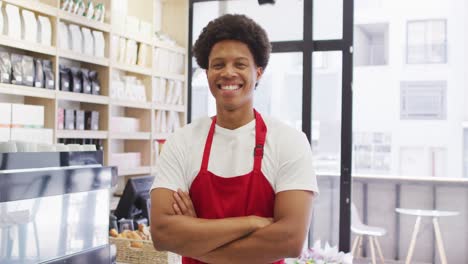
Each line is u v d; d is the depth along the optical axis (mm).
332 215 5105
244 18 1414
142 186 3240
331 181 5102
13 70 3426
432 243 6207
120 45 4527
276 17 5312
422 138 7332
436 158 7297
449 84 7199
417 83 7305
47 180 1700
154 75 4969
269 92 5324
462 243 6105
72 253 1815
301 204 1399
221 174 1437
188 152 1490
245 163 1432
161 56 5121
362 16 7434
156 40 4992
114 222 2885
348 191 4965
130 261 2578
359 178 6465
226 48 1395
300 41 5113
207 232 1379
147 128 4961
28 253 1646
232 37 1391
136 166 4867
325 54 5086
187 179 1485
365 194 6453
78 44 3988
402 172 7398
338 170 5059
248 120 1470
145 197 3275
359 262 6250
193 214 1447
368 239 6434
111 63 4340
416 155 7359
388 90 7391
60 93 3791
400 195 6320
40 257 1688
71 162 1842
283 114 5297
